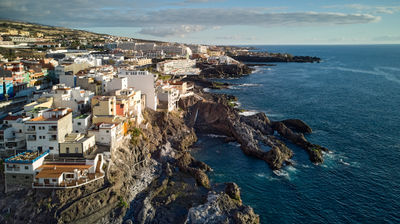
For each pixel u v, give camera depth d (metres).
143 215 58.84
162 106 109.12
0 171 60.88
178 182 72.50
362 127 118.62
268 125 110.12
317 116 134.25
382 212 64.81
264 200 68.62
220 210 60.09
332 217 63.44
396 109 147.00
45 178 56.75
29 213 55.69
